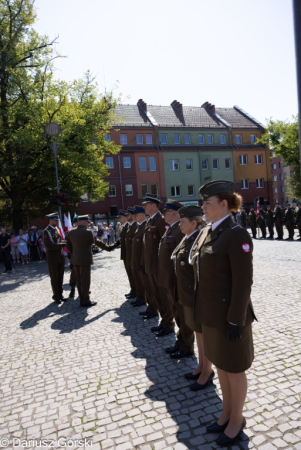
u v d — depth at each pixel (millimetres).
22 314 6684
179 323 3965
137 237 6031
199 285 2480
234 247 2246
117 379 3586
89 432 2723
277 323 4766
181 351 4020
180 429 2654
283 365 3529
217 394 3127
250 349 2400
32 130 18375
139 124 36875
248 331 2375
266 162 42250
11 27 19016
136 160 35875
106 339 4828
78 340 4891
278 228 17156
